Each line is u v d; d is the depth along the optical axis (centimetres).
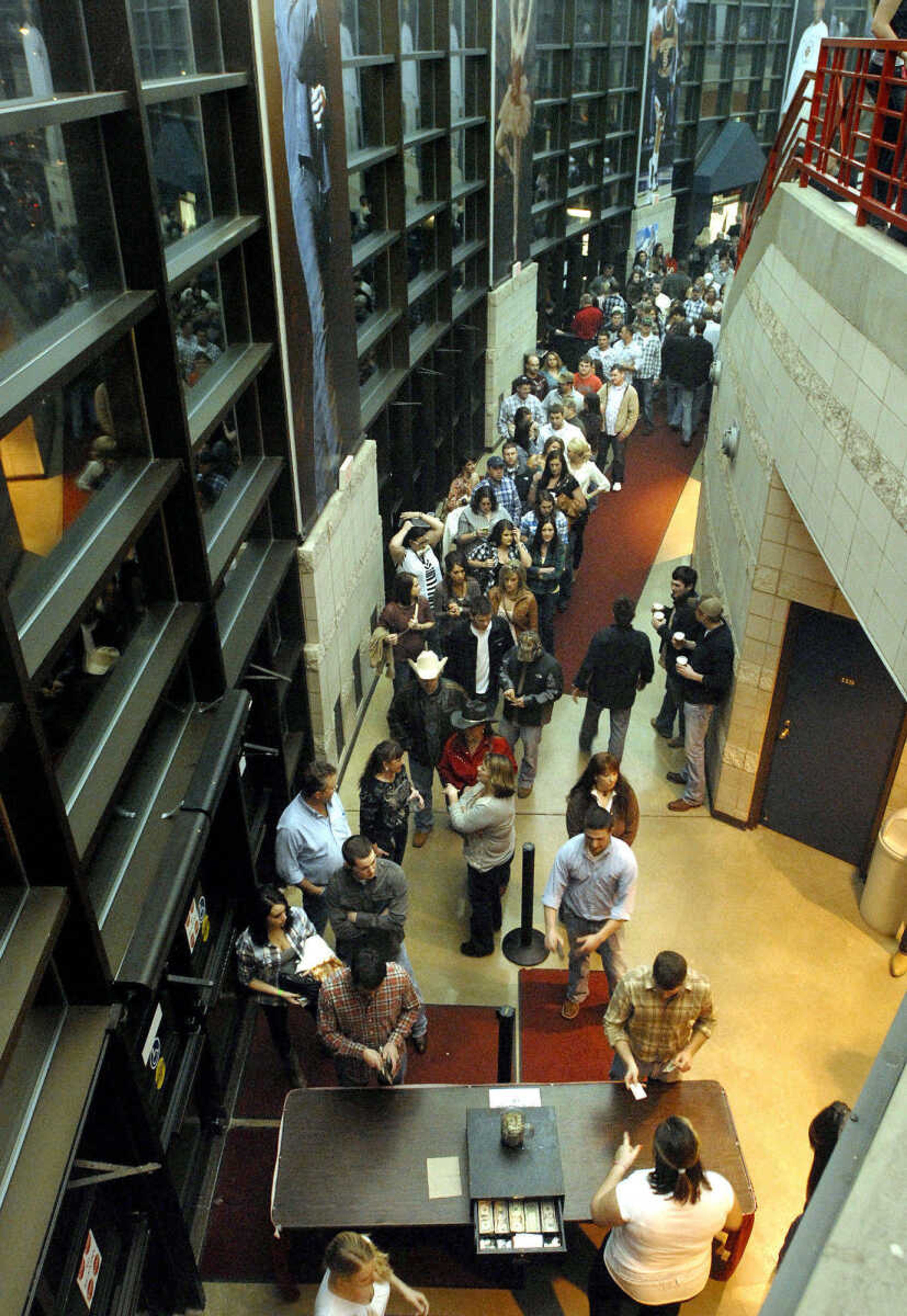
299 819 571
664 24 1973
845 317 516
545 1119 447
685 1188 365
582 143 1759
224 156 538
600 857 534
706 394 1555
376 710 888
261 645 638
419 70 998
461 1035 593
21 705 288
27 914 318
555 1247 407
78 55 357
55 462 364
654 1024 451
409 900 691
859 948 653
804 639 668
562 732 871
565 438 1082
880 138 505
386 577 1005
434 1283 466
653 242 2272
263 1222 494
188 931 477
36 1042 345
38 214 347
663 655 830
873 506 455
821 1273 77
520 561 855
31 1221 287
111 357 414
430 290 1089
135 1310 405
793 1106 550
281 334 600
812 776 711
